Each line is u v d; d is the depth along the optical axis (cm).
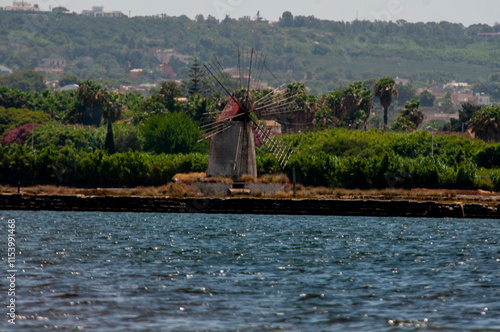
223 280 6600
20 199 14138
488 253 8562
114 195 14788
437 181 17375
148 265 7400
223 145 15762
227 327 5034
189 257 8000
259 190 15212
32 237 9650
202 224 11738
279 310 5494
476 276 6912
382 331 4969
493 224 12412
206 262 7644
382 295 6019
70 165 18950
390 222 12569
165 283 6431
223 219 12688
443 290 6225
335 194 15675
